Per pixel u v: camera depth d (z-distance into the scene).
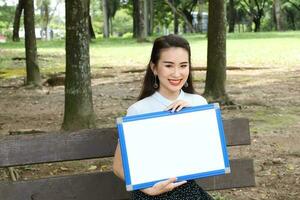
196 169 3.27
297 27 67.69
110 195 3.93
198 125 3.29
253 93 12.30
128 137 3.22
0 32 60.84
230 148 7.23
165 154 3.24
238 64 19.22
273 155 6.89
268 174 6.06
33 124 9.41
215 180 4.12
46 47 30.14
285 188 5.61
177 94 3.47
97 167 6.32
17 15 39.53
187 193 3.31
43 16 64.56
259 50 24.62
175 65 3.35
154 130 3.24
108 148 3.86
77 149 3.82
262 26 68.00
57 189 3.85
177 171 3.25
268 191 5.52
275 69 17.64
